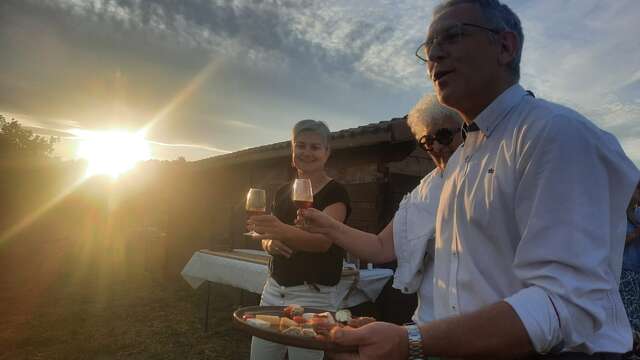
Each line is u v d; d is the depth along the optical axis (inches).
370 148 202.8
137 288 332.2
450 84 42.8
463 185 41.8
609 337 33.9
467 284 39.8
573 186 32.0
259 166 289.3
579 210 31.5
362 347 35.1
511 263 37.1
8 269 424.5
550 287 30.9
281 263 95.0
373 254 70.2
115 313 253.1
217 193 335.6
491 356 31.6
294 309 74.0
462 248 40.8
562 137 33.3
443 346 32.8
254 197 109.1
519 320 30.4
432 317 61.0
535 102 38.4
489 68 41.3
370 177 202.4
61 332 215.6
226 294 292.8
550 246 31.6
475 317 32.3
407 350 33.5
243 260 200.2
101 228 650.2
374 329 35.0
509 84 42.1
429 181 66.8
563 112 34.9
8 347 193.5
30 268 434.6
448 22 42.6
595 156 33.0
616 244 34.5
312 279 91.5
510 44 41.8
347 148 205.5
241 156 277.1
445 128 65.9
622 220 34.6
